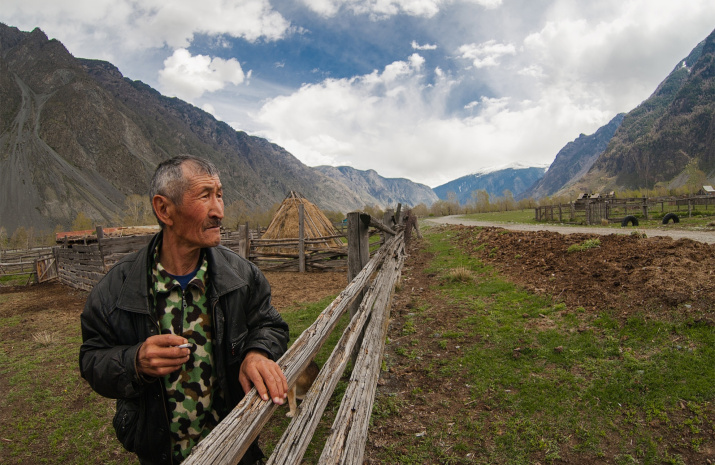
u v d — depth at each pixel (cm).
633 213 2530
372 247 1364
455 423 329
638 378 349
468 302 611
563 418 319
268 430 352
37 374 531
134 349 129
